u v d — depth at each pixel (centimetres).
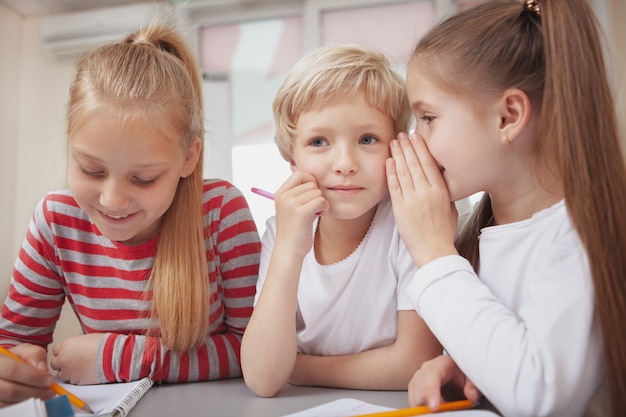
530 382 55
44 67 288
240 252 98
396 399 70
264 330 74
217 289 97
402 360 75
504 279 70
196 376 85
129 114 73
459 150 70
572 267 60
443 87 70
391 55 93
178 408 67
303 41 290
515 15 71
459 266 66
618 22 213
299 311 87
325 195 78
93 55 85
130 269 92
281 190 79
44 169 279
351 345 85
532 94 68
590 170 61
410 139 76
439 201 71
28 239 96
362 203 77
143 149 74
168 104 79
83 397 72
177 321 86
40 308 96
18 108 284
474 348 59
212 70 299
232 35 302
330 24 288
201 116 96
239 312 96
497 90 68
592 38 65
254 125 298
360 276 83
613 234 60
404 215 72
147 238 93
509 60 68
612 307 57
